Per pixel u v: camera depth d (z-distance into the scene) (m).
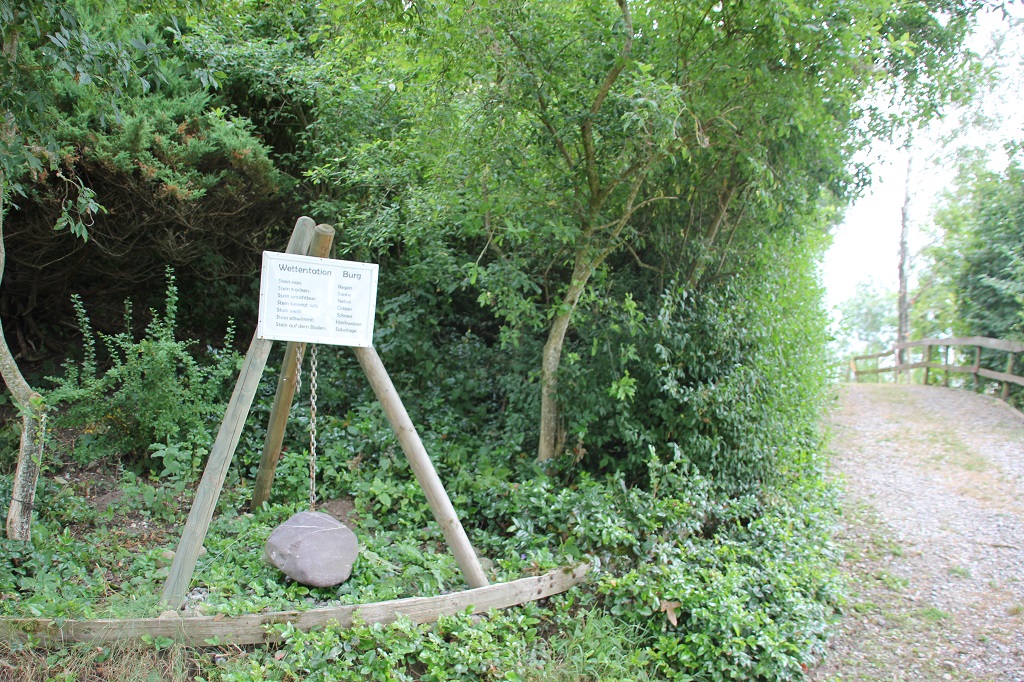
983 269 13.05
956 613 5.34
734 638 4.09
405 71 5.54
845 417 11.78
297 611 3.52
